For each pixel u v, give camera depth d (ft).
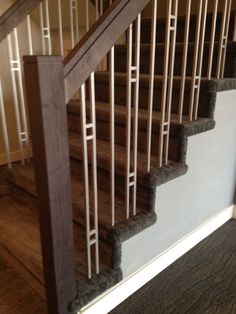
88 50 3.32
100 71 7.57
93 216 4.71
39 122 3.16
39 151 3.30
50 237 3.61
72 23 8.29
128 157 4.41
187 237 6.25
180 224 5.95
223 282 5.48
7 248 5.37
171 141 5.32
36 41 9.66
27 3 5.99
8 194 7.18
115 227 4.54
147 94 6.24
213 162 6.29
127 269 4.96
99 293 4.39
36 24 9.48
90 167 5.74
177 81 5.65
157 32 7.88
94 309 4.56
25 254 5.10
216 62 6.10
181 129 5.05
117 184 5.33
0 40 5.82
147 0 3.84
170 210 5.52
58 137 3.31
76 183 5.88
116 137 6.12
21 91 6.86
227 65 6.06
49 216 3.51
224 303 5.01
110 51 3.62
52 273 3.81
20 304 4.92
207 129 5.48
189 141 5.35
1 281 5.41
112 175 4.30
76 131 7.02
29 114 3.25
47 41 8.00
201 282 5.48
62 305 3.99
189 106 5.46
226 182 7.07
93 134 3.83
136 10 3.71
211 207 6.83
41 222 3.68
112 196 4.43
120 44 7.91
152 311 4.85
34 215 6.28
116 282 4.63
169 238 5.76
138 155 5.59
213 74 6.21
